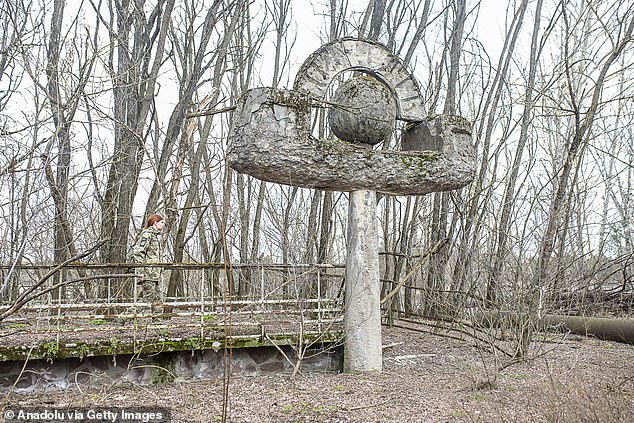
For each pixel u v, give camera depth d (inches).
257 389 229.5
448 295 375.2
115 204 372.2
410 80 286.7
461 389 229.3
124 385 235.5
